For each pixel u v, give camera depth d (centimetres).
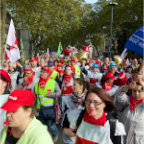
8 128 168
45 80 344
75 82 250
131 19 2739
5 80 232
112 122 183
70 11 2156
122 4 2562
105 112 184
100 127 176
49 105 341
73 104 232
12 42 538
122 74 423
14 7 1620
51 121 346
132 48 306
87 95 182
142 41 296
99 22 2933
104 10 2916
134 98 279
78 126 186
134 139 275
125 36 3259
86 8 2300
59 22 2020
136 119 274
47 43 3631
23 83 390
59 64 705
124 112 291
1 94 231
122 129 182
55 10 1920
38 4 1591
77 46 3781
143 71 273
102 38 3766
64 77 460
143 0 2450
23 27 1844
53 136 353
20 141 158
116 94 290
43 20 2039
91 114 173
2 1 422
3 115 193
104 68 845
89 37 3716
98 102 173
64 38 3431
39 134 156
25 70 386
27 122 165
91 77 514
